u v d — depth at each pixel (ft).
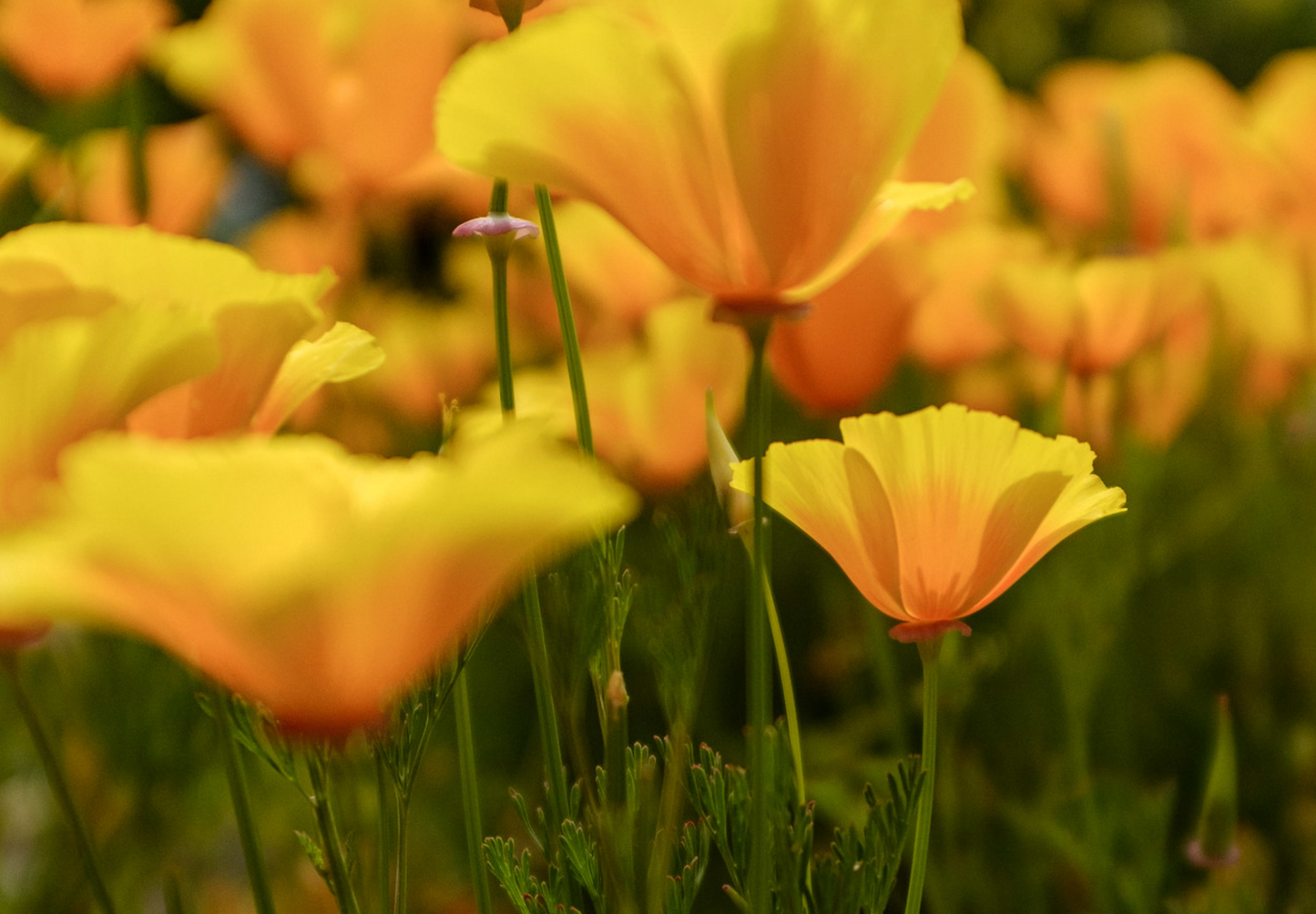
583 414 1.68
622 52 1.53
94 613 1.42
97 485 1.32
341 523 1.41
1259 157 3.10
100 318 1.46
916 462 1.62
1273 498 3.32
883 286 2.09
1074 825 2.33
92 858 1.59
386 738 1.63
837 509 1.64
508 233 1.66
